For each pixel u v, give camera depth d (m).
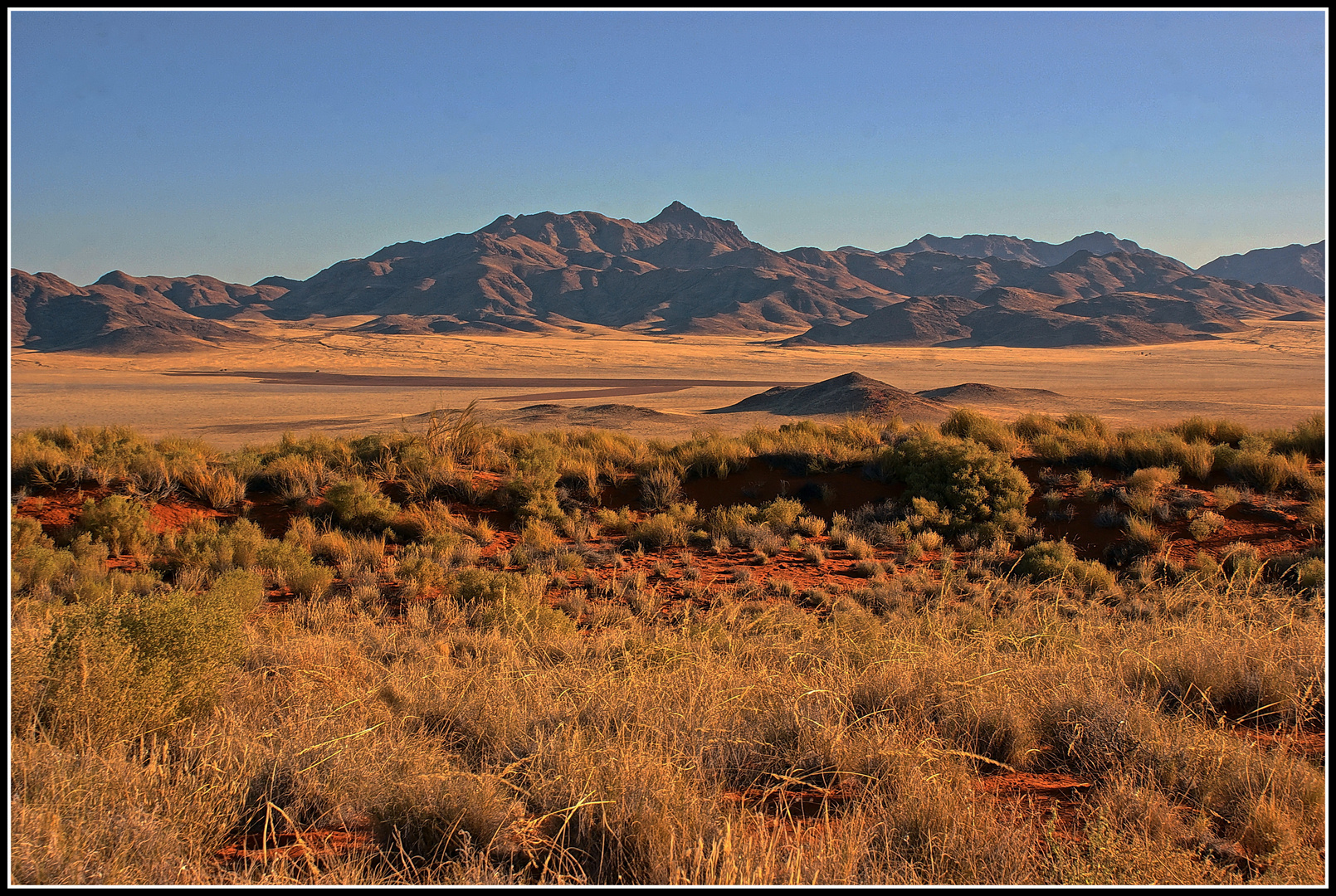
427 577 12.94
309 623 10.38
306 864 4.09
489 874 3.84
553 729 5.64
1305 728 5.76
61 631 5.96
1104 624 9.57
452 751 5.55
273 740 5.50
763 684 6.69
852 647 8.16
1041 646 8.09
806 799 4.91
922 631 9.39
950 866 3.85
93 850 3.86
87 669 5.47
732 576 13.55
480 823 4.30
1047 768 5.39
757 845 4.09
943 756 5.07
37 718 5.32
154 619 6.10
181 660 5.99
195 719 5.86
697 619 10.66
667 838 4.02
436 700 6.39
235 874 3.83
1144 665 6.98
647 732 5.46
